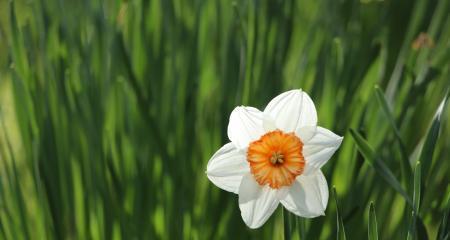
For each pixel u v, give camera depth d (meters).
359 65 1.28
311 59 1.26
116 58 1.23
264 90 1.23
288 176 0.98
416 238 1.06
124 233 1.18
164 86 1.25
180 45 1.29
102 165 1.18
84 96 1.21
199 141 1.25
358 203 1.15
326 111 1.17
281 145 0.98
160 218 1.18
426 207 1.18
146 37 1.26
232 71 1.24
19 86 1.18
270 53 1.26
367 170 1.17
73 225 1.22
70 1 1.32
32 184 1.26
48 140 1.20
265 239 1.17
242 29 1.22
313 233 1.10
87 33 1.32
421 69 1.25
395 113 1.21
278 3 1.30
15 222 1.19
